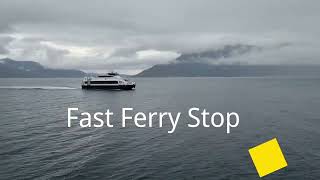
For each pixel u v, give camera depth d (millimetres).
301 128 53656
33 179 28781
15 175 29688
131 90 181250
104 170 31141
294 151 37938
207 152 37812
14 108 87688
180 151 38281
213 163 33500
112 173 30359
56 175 29750
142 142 42969
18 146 40156
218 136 46875
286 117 67688
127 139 44781
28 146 40250
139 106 95312
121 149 39125
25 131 50656
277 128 53562
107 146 40594
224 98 126125
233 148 39812
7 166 32156
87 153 37125
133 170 31188
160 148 39656
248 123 59188
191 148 39781
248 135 47656
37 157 35281
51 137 45938
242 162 33938
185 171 31062
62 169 31359
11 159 34469
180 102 108500
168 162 33781
